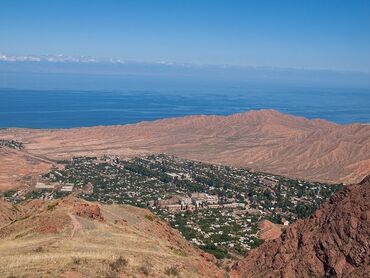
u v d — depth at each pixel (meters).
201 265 41.06
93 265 31.72
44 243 40.47
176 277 34.47
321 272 40.56
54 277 28.12
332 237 41.22
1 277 27.61
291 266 42.41
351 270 38.38
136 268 33.06
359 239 39.12
